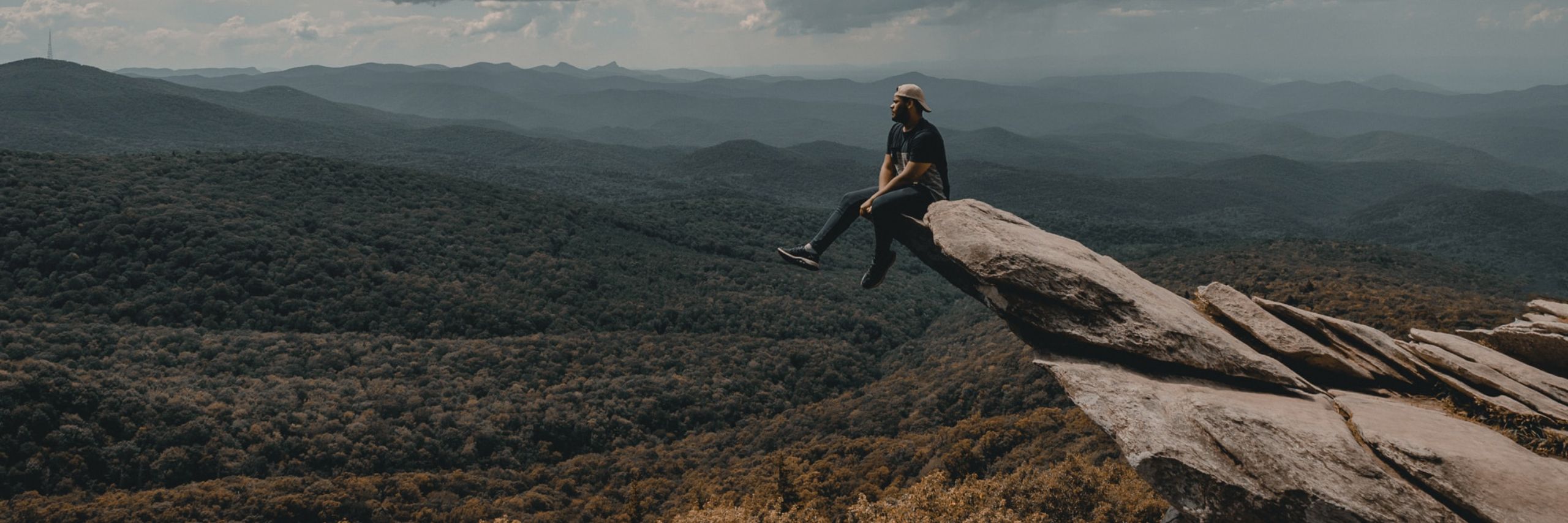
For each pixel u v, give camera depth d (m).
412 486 62.72
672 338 115.06
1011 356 87.62
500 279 127.31
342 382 85.69
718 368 103.75
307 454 67.31
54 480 57.06
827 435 81.44
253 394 77.62
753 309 131.25
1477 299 84.94
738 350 111.44
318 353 93.06
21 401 62.81
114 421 65.69
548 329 113.38
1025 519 26.86
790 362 109.75
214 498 55.19
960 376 87.44
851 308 136.75
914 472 59.16
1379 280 97.00
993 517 23.72
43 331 83.94
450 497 62.72
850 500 54.22
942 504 25.67
